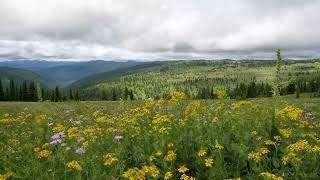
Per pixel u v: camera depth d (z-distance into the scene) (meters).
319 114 16.38
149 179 7.71
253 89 118.56
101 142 10.52
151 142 10.02
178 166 8.57
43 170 8.73
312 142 8.93
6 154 10.47
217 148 8.64
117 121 13.44
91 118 18.44
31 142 12.16
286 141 8.73
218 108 11.30
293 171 7.71
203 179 7.96
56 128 11.97
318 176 7.04
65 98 129.38
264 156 8.09
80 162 8.55
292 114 9.78
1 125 16.14
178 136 9.72
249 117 10.66
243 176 7.72
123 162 8.53
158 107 14.15
